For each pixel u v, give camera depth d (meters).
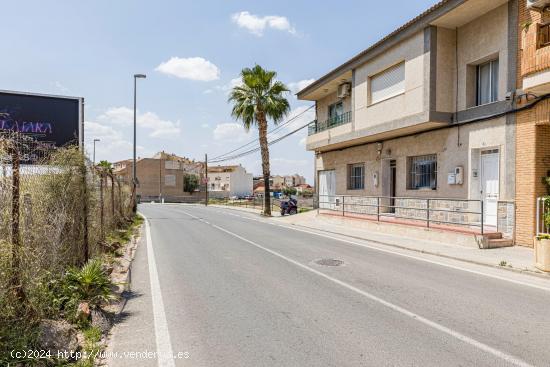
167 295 6.70
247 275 8.23
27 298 4.56
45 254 5.79
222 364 4.08
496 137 12.32
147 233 16.19
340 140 20.12
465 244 11.62
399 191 17.48
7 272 4.25
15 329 4.20
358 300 6.39
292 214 27.14
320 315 5.64
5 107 10.62
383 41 16.48
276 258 10.25
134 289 7.11
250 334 4.91
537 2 10.48
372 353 4.33
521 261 9.36
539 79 10.01
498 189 12.37
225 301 6.34
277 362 4.12
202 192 82.69
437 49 14.16
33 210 5.66
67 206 6.92
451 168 14.40
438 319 5.47
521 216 11.31
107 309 5.80
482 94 13.65
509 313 5.75
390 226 15.19
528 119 11.16
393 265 9.37
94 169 9.02
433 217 15.34
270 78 27.41
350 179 22.27
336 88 22.88
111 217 14.52
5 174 4.48
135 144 26.67
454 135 14.27
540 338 4.79
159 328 5.13
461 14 13.14
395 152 17.78
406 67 15.31
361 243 13.23
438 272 8.59
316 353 4.34
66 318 5.09
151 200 67.56
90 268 6.00
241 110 27.47
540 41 10.15
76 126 11.35
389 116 16.39
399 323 5.30
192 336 4.86
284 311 5.82
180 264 9.44
